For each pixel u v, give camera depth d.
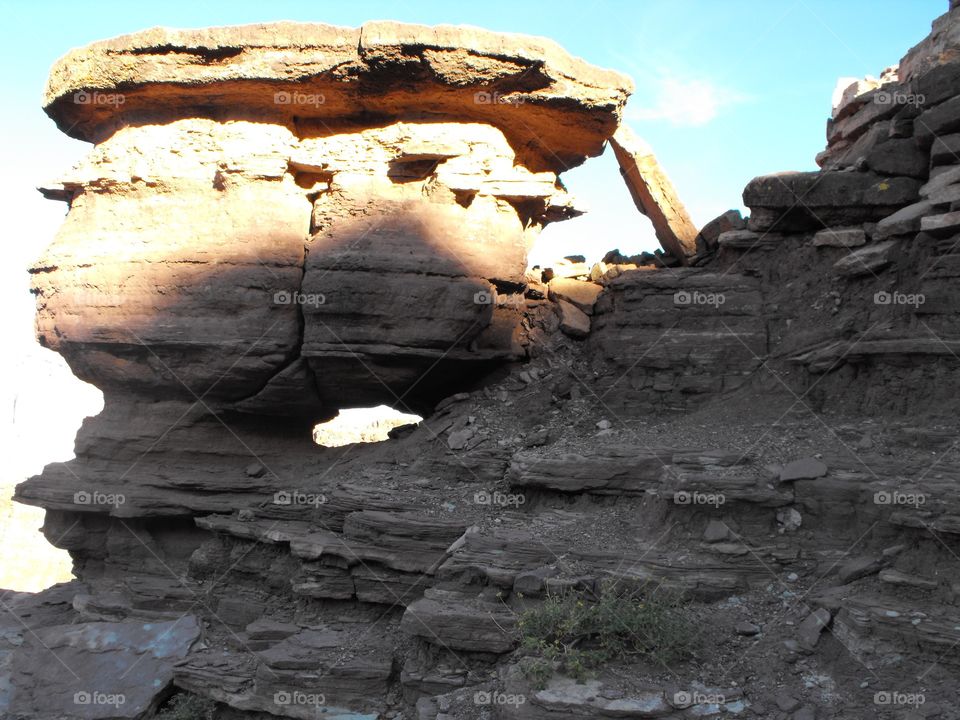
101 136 13.65
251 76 12.09
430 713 8.74
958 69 10.62
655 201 14.46
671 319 12.66
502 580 9.45
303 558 11.41
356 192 12.62
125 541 13.43
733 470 9.65
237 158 12.43
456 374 13.47
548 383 13.38
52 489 13.39
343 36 11.82
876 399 10.44
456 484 11.87
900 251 10.88
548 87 12.31
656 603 8.52
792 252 12.32
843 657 7.85
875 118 12.27
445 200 12.54
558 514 10.66
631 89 12.89
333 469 13.04
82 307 12.91
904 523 8.30
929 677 7.44
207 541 12.97
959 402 9.59
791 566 8.95
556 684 7.95
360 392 13.18
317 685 9.98
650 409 12.58
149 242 12.75
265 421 13.76
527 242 14.27
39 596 14.38
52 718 10.67
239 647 11.41
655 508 9.85
